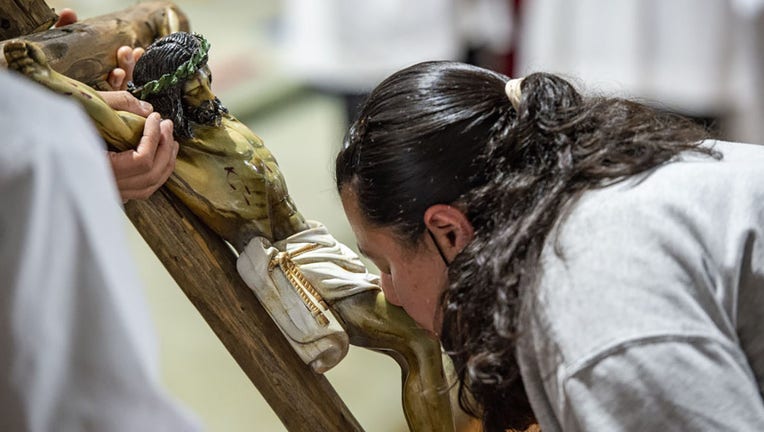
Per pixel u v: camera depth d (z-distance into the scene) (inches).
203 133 52.4
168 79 50.5
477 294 45.0
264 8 223.6
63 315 32.0
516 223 44.6
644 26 126.3
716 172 45.6
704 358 40.7
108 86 57.1
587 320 41.4
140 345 33.1
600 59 129.3
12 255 31.3
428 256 48.7
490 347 45.2
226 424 114.0
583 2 127.8
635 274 41.6
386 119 47.3
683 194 44.3
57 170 32.1
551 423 44.1
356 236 50.4
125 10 61.1
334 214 151.6
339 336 53.7
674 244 42.5
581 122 46.7
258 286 53.5
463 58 145.8
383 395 119.6
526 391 45.6
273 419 115.3
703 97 128.3
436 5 137.6
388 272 51.6
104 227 33.1
